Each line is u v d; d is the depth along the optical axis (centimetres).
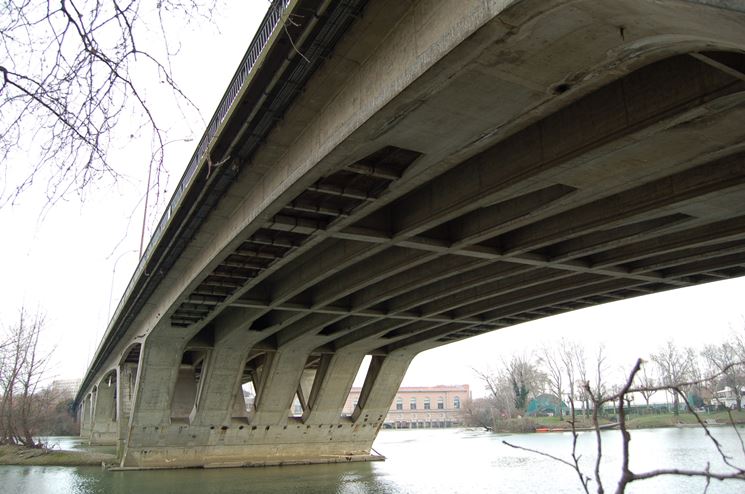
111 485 3123
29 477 3525
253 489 2939
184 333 3475
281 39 1305
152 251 2544
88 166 473
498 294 2773
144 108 477
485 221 1941
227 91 1730
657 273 2528
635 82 1269
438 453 5209
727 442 4688
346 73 1363
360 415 4425
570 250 2186
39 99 450
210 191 1969
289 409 4109
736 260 2338
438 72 1084
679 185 1638
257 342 3681
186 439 3922
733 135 1302
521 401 9638
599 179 1505
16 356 5072
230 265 2403
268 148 1686
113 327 4172
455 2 1024
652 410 8062
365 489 2908
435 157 1450
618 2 851
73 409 11288
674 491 2512
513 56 1034
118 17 437
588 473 3197
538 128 1479
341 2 1171
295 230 1962
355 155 1442
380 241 2028
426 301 2902
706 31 796
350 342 3844
